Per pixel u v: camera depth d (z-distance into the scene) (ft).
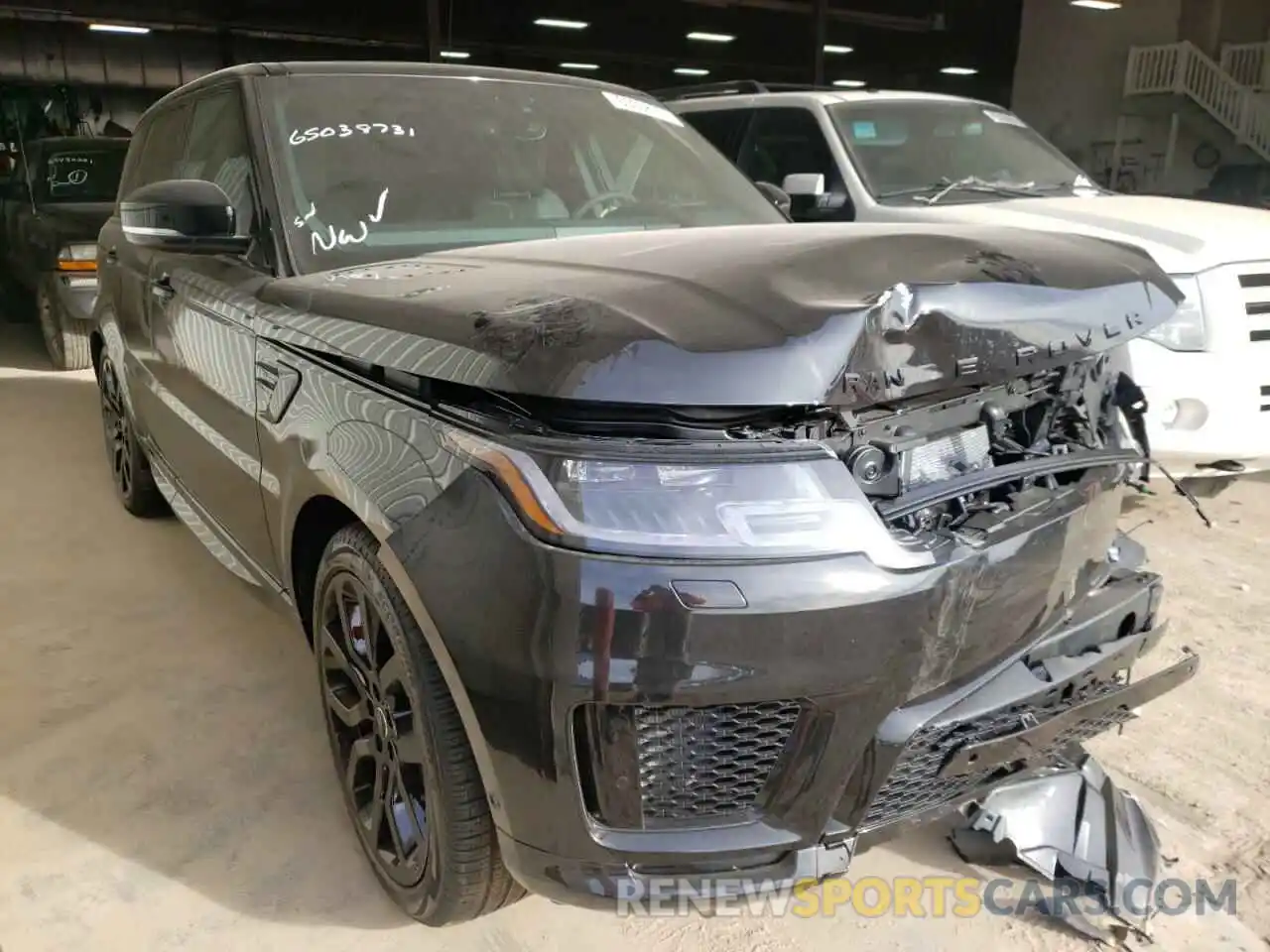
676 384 4.97
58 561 13.15
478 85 9.95
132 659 10.57
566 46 69.77
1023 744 5.97
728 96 19.93
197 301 9.18
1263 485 15.57
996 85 81.71
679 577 4.94
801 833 5.45
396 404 6.13
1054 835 7.24
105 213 24.59
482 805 5.98
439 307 6.03
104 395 15.07
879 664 5.24
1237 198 56.44
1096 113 75.20
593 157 9.79
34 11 55.01
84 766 8.77
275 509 7.83
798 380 5.04
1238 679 9.98
